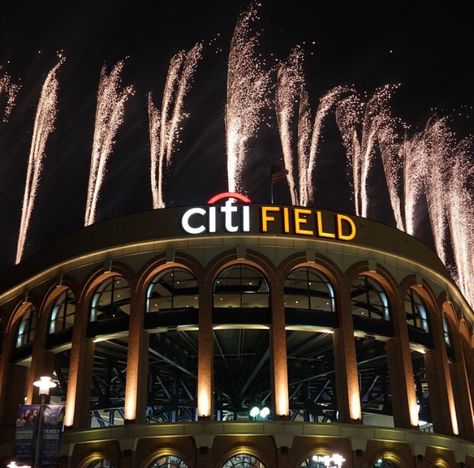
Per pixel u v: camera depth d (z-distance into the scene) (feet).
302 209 161.89
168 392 192.13
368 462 143.64
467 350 197.67
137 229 162.40
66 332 164.96
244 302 160.97
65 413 152.35
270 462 138.51
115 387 202.08
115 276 163.63
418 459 148.46
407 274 169.99
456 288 188.75
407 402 154.92
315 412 189.78
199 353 147.64
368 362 182.39
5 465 160.76
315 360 185.06
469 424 175.63
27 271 181.68
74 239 170.81
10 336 181.88
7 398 177.27
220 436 140.26
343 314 155.53
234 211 159.84
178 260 157.28
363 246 163.43
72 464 144.15
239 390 193.47
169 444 140.15
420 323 172.45
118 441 142.20
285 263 156.66
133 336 152.05
